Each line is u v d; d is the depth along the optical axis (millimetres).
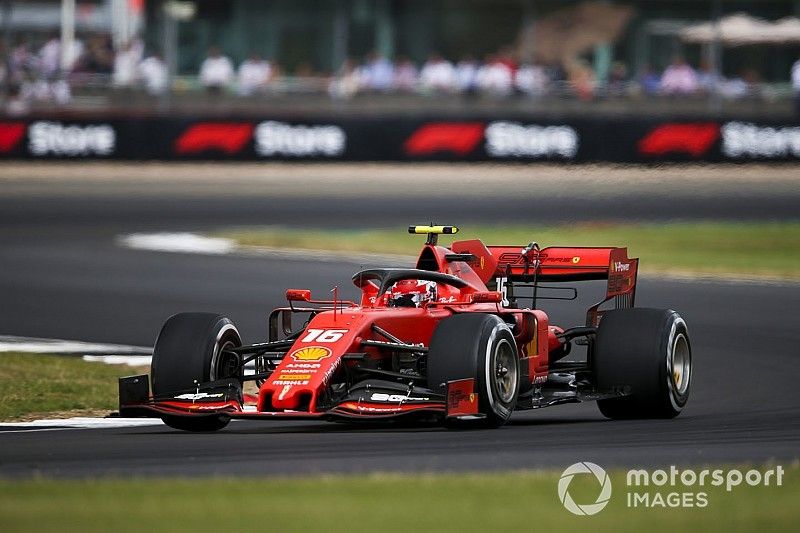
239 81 136625
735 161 128750
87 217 106625
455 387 32438
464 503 24109
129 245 92625
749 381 46750
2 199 113750
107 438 33844
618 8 140375
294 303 67688
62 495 24562
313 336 34281
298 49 139000
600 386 38625
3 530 21938
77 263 83750
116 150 126938
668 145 128000
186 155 128000
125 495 24562
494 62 138375
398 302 37250
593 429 35719
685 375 39406
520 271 42000
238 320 62375
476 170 129125
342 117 129375
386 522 22656
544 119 128750
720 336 57344
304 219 106750
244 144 128625
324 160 129375
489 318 34375
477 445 31891
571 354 55062
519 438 33281
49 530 21969
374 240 94438
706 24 141500
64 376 47062
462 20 140250
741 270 81312
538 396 37500
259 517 22906
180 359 34812
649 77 140750
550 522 22906
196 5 136375
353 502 24062
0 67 130000
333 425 36781
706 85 139625
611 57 140875
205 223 104750
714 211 110938
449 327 34094
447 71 139000
